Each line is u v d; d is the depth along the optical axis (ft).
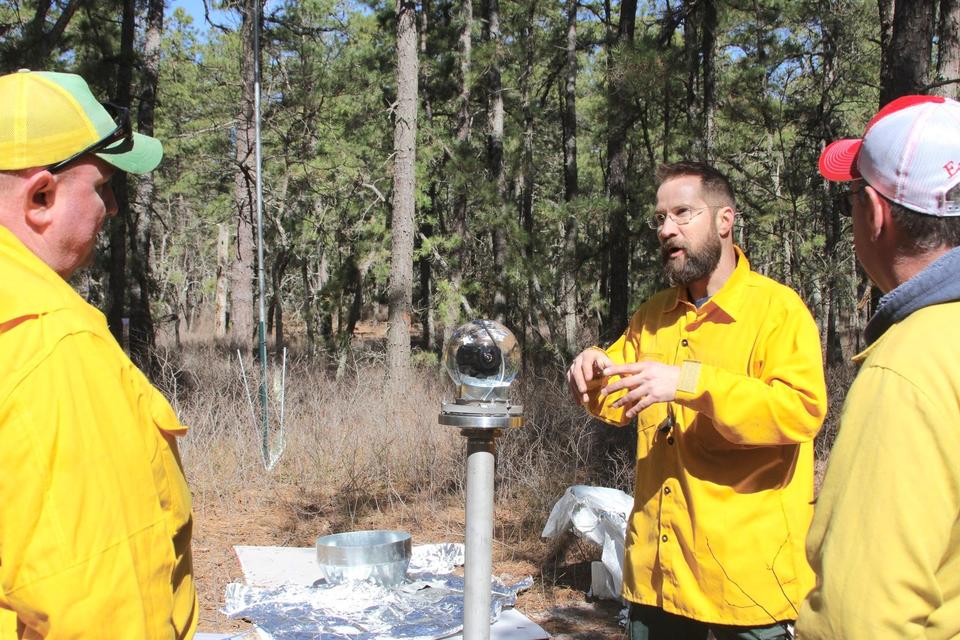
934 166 4.54
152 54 41.09
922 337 4.21
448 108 65.87
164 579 4.73
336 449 22.34
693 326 8.34
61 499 4.24
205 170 73.92
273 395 26.02
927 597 3.96
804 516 7.76
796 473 7.79
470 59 52.26
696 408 7.27
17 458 4.22
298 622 13.04
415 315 80.69
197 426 23.07
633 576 8.34
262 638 12.48
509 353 7.09
